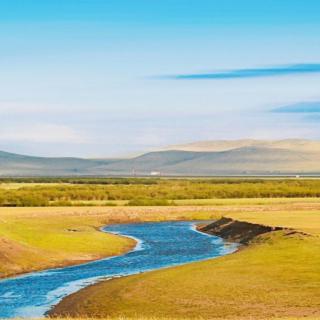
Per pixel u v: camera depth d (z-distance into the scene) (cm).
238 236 11044
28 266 7600
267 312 4847
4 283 6612
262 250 8025
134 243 10419
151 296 5612
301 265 6688
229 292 5584
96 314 5125
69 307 5419
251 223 11169
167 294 5641
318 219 12006
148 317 4744
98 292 5947
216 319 4553
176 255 8925
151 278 6406
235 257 7644
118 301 5522
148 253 9156
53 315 5100
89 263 8112
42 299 5778
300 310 4853
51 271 7425
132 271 7375
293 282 5856
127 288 5994
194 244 10406
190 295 5556
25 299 5781
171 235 11975
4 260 7500
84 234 10275
